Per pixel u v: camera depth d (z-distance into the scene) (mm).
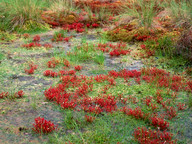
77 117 4758
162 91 5922
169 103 5359
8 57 8414
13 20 12367
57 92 5762
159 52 8953
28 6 12711
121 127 4465
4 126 4379
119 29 11680
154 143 3869
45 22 13523
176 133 4293
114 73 6914
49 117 4758
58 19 14281
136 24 11578
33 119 4672
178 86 6105
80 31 12648
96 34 12172
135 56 8781
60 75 6922
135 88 6129
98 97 5590
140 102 5449
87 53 8906
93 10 16312
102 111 5020
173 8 11805
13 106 5141
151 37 10211
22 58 8383
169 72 7211
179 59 8195
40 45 9836
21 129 4312
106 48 9523
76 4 17125
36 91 5906
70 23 14156
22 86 6168
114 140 4055
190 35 8359
